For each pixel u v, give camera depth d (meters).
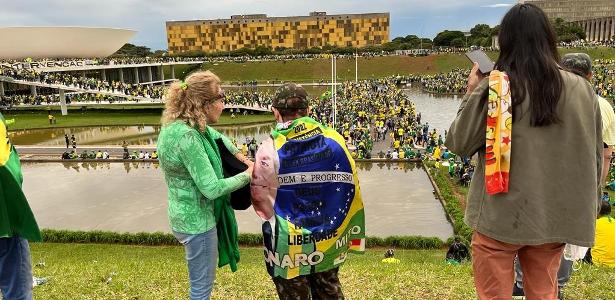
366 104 52.66
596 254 7.05
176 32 132.50
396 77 90.06
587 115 2.69
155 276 6.53
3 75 56.62
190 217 3.63
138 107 63.03
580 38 110.00
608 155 4.42
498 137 2.69
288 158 3.38
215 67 101.62
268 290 5.72
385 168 28.89
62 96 55.91
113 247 16.03
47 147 36.84
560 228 2.71
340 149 3.44
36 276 6.87
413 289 5.62
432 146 31.59
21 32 75.19
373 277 6.27
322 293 3.70
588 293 5.25
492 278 2.92
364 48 121.12
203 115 3.54
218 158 3.70
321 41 130.75
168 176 3.66
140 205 21.80
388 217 19.42
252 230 17.58
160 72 98.44
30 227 3.61
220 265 3.98
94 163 31.73
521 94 2.63
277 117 3.50
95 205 21.97
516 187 2.69
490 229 2.81
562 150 2.66
